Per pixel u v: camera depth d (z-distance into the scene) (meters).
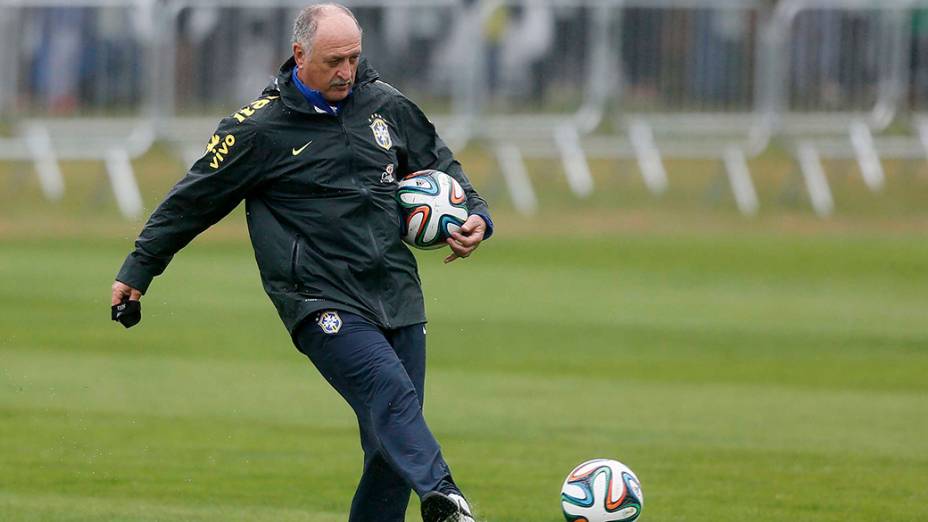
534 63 73.62
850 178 79.94
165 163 77.69
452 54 72.56
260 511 25.67
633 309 50.66
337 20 20.73
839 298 53.47
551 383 38.66
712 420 34.19
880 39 75.69
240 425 33.19
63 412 34.19
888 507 26.20
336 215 21.16
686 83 74.81
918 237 69.31
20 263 58.25
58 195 73.06
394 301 21.45
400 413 20.44
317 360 21.28
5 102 72.00
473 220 22.27
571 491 22.16
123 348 42.84
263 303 51.41
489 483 27.91
